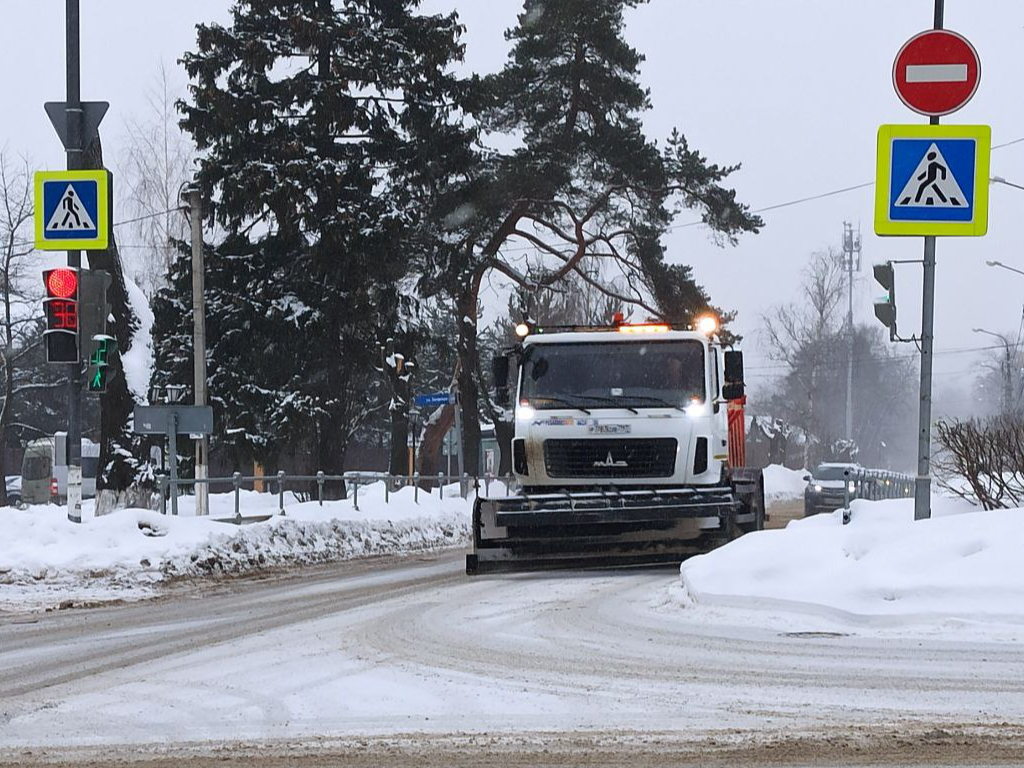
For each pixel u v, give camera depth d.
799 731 11.66
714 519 26.83
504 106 67.19
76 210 28.73
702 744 11.21
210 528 32.78
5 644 19.06
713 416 28.11
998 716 12.21
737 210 65.94
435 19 64.62
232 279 64.75
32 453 81.44
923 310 22.66
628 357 28.23
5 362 81.06
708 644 16.78
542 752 10.99
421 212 64.56
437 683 14.45
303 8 63.16
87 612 23.61
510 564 27.41
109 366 29.50
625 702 13.17
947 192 22.06
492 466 93.12
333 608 22.81
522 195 63.06
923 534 19.97
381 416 98.88
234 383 63.59
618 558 27.48
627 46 67.25
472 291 67.56
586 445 27.88
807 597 18.80
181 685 14.79
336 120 61.66
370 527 41.16
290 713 12.98
